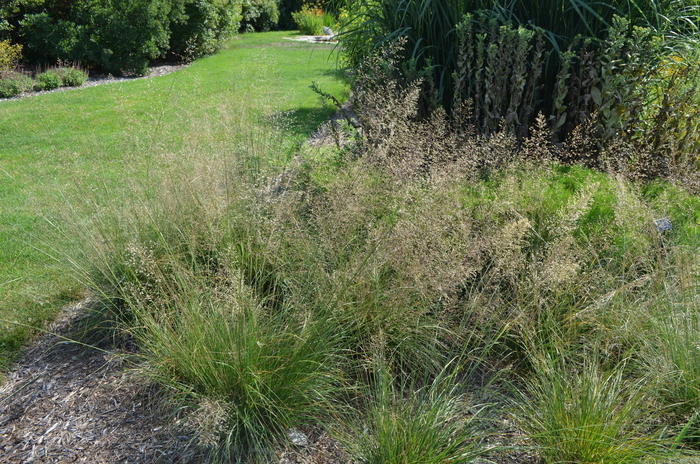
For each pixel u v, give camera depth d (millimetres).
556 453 2369
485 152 3941
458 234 3209
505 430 2580
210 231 3336
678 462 2260
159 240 3486
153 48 14594
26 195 5723
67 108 9992
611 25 4801
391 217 3377
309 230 3283
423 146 3947
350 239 3164
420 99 5059
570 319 2938
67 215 3588
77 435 2662
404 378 2893
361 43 6203
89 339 3412
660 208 3561
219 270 3125
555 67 4918
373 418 2498
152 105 9156
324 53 17359
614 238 3297
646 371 2713
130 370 2883
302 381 2684
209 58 16766
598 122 4574
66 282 3889
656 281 2990
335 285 2916
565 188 3840
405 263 3027
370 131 4395
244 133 4242
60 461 2510
